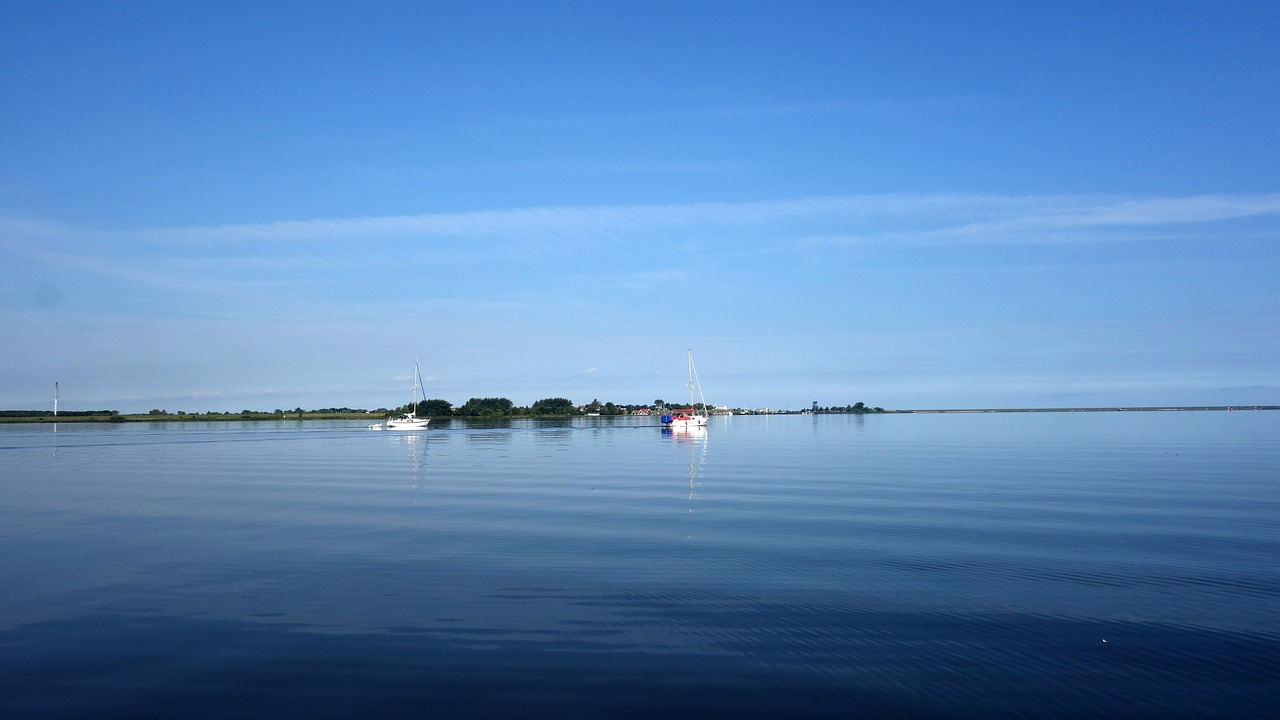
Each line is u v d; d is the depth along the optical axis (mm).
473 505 35562
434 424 199500
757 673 14180
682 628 16641
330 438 118188
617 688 13492
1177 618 17312
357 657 14945
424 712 12578
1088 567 22031
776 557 23406
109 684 13742
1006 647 15477
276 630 16562
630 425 190250
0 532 28719
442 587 20016
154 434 135500
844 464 59812
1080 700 13094
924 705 12906
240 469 58156
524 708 12719
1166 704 12961
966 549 24516
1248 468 53312
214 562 23062
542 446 92750
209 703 12969
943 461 62250
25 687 13633
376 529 28766
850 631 16422
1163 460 61250
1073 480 45625
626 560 23094
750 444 95438
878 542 25719
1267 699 13109
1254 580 20562
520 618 17359
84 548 25375
